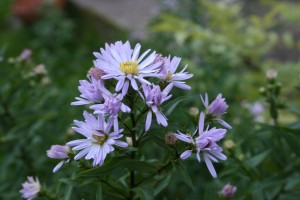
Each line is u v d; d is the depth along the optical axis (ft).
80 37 3.34
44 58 2.52
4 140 1.26
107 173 0.72
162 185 0.85
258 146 1.16
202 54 1.92
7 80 1.32
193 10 2.39
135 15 3.25
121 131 0.68
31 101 1.35
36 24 3.33
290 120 1.64
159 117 0.68
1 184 1.31
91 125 0.69
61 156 0.75
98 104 0.68
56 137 1.36
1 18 3.64
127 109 0.66
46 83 1.38
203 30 2.10
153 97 0.68
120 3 3.45
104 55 0.71
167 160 0.78
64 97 1.53
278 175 1.03
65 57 2.54
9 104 1.30
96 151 0.68
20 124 1.28
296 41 2.66
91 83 0.72
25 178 1.31
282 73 1.90
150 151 1.20
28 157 1.34
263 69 2.14
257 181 0.99
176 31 2.09
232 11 2.34
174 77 0.72
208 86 1.54
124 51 0.72
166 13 2.44
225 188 0.85
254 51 2.21
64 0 3.48
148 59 0.71
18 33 3.42
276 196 1.08
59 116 1.48
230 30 2.28
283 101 1.07
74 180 0.82
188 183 0.73
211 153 0.70
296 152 0.98
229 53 1.86
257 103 1.44
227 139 1.06
